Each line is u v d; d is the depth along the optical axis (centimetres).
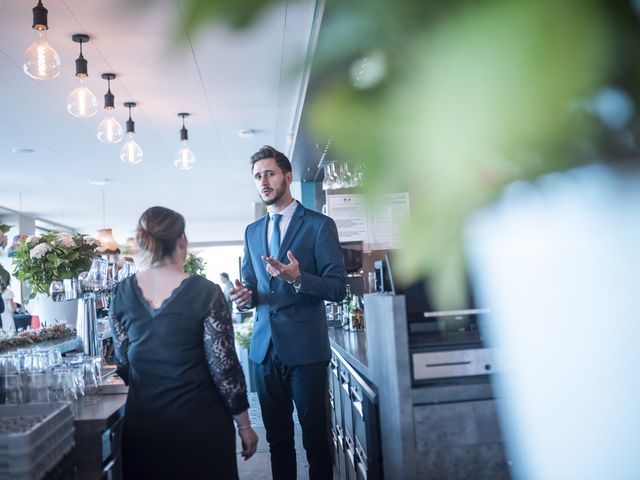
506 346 50
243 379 238
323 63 39
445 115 37
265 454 488
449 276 40
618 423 47
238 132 786
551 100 35
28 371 260
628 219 37
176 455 227
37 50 378
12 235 1452
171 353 229
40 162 939
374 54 38
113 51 496
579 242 38
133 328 233
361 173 40
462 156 37
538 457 54
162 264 240
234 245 2134
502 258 40
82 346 360
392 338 185
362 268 460
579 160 36
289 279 266
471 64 36
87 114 472
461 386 181
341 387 360
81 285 352
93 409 254
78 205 1391
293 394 299
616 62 34
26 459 185
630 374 45
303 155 545
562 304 43
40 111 675
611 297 41
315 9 39
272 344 299
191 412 229
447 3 36
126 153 638
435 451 181
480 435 181
